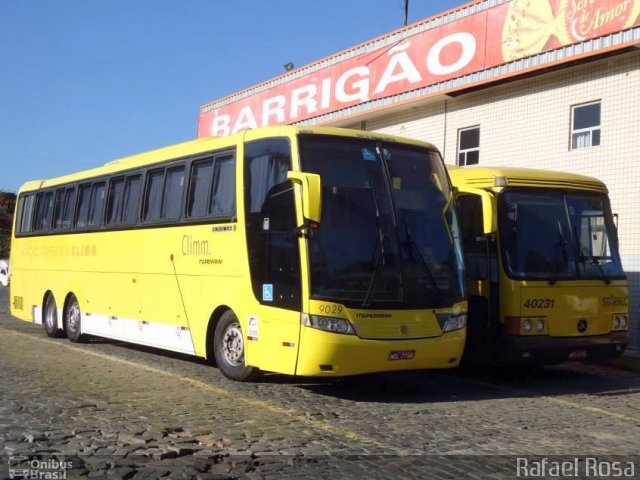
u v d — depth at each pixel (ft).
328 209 29.71
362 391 33.06
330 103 70.23
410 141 33.17
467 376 39.24
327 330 28.43
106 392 30.60
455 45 57.52
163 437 23.12
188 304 36.50
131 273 42.06
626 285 38.09
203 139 38.60
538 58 51.03
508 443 24.20
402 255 30.48
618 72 47.67
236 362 33.76
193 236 36.35
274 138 31.63
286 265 29.91
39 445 21.74
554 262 36.19
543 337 35.14
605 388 36.45
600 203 38.58
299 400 30.14
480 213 37.19
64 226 51.55
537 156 52.70
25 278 57.57
